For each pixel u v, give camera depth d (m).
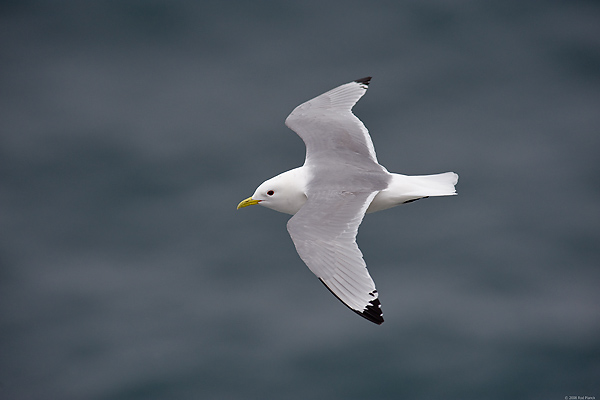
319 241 10.31
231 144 24.05
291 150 23.72
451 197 22.42
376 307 9.55
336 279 9.92
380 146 23.59
